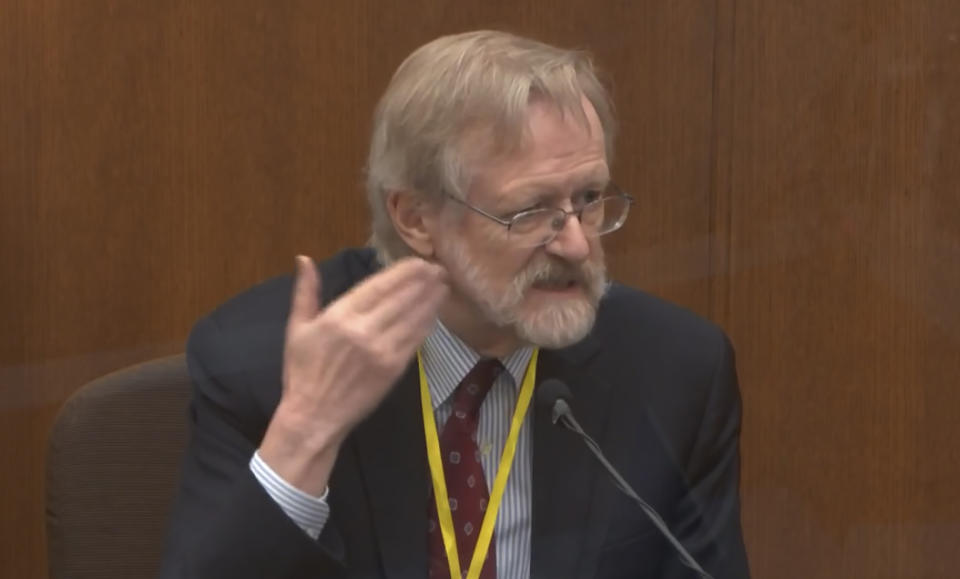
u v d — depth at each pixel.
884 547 9.40
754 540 9.51
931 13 8.91
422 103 5.52
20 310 9.57
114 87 9.34
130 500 6.69
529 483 5.96
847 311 9.23
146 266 9.46
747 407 9.38
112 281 9.49
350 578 5.62
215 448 5.86
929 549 9.34
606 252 6.17
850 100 9.05
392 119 5.65
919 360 9.22
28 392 9.61
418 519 5.81
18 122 9.40
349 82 9.21
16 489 9.64
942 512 9.31
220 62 9.29
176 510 5.85
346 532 5.72
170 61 9.30
